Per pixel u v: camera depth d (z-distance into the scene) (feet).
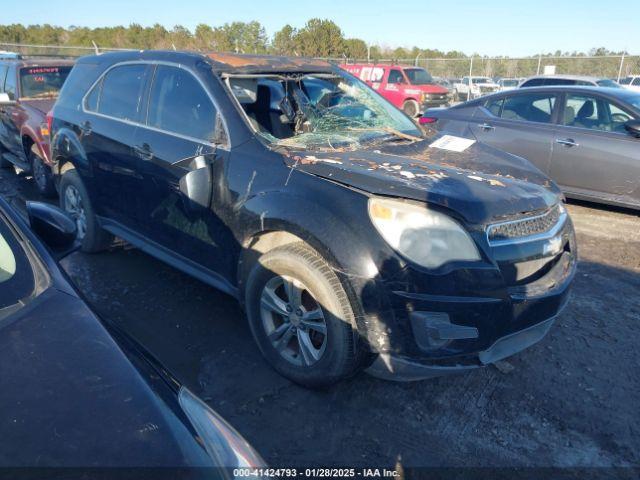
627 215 21.61
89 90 14.98
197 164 10.71
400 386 10.08
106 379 5.05
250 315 10.17
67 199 16.24
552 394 10.00
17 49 80.12
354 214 8.54
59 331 5.59
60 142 15.49
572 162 21.22
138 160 12.57
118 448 4.37
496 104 24.08
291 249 9.16
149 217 12.73
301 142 11.01
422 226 8.25
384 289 8.20
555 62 71.77
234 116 10.96
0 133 25.96
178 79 12.25
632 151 19.76
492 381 10.34
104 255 15.96
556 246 9.46
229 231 10.43
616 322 12.70
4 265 6.29
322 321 9.13
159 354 10.91
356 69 67.21
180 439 4.64
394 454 8.42
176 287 13.94
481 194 8.94
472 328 8.27
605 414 9.48
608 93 20.93
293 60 13.67
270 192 9.65
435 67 83.15
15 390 4.79
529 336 9.23
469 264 8.23
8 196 21.98
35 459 4.18
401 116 14.07
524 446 8.67
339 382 9.77
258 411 9.26
